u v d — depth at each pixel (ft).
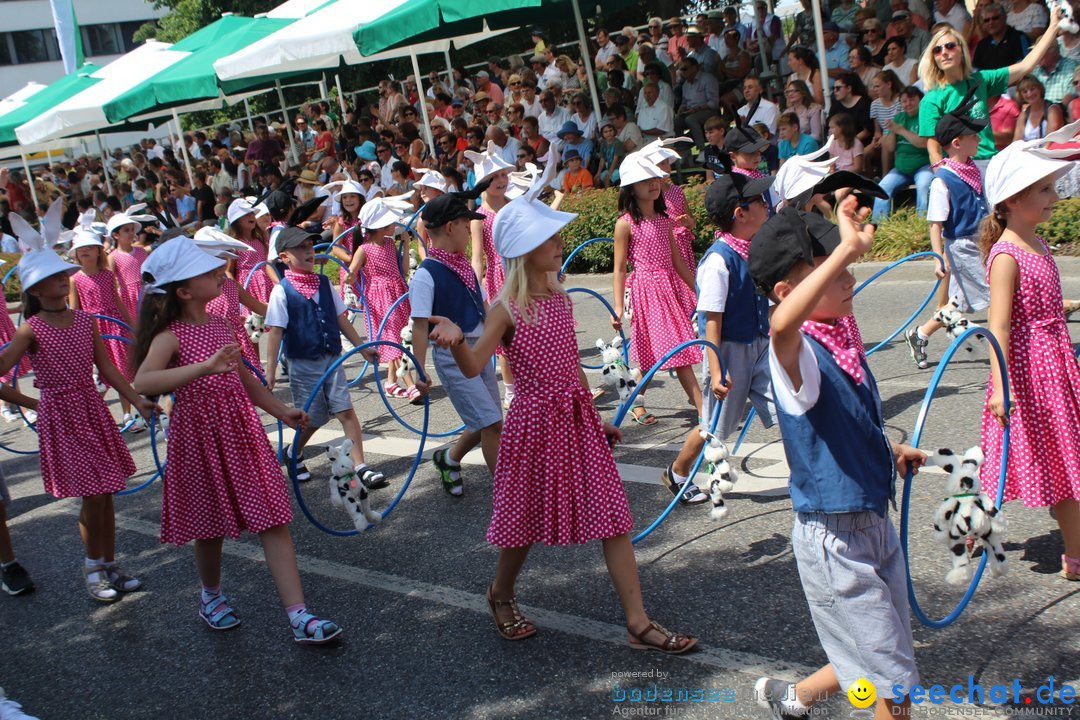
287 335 20.24
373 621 14.52
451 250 18.02
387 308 28.19
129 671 14.16
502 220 12.21
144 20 150.00
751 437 20.29
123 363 28.99
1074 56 32.09
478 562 16.07
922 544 14.06
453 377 17.90
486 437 18.04
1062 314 12.49
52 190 89.76
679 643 12.23
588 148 45.85
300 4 58.65
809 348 8.93
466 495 19.36
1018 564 13.19
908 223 32.19
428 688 12.42
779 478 17.66
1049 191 12.14
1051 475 12.30
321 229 46.75
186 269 13.46
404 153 54.85
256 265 30.73
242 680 13.38
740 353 16.30
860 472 9.07
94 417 16.74
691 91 43.27
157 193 76.13
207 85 51.47
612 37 57.93
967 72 24.71
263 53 44.47
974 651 11.41
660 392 24.61
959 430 18.16
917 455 10.15
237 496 13.83
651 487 18.16
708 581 14.12
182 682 13.58
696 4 66.33
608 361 19.15
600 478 12.39
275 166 62.18
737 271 15.98
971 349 21.21
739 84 44.62
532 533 12.61
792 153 36.73
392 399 28.55
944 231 21.40
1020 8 34.27
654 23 51.42
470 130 50.39
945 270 21.59
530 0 38.01
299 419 14.46
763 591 13.56
